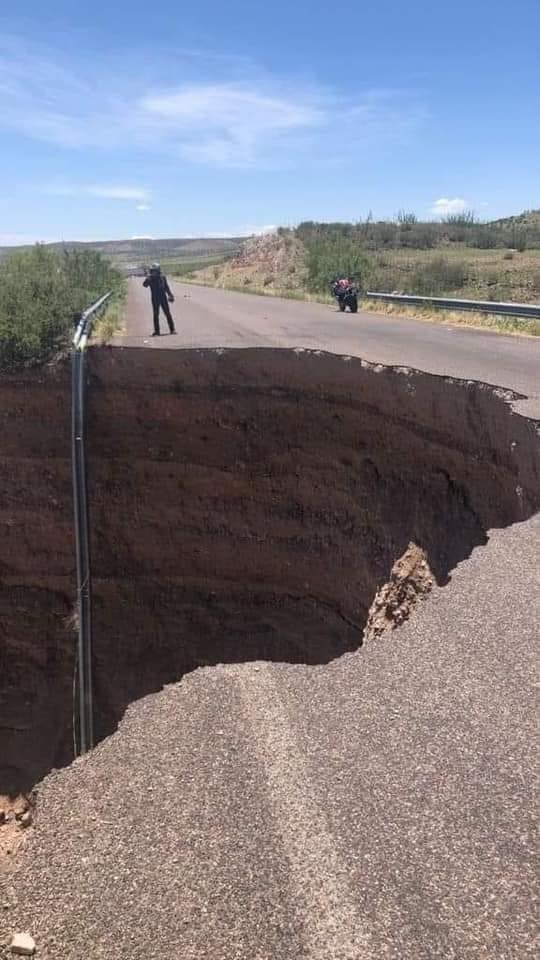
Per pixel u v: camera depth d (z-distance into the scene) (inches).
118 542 514.3
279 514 488.4
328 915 121.0
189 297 1573.6
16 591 515.2
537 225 4333.2
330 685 187.3
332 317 998.4
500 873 127.7
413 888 125.3
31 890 131.7
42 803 153.0
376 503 452.4
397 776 151.8
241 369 503.5
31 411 518.6
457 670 190.5
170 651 502.9
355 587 452.4
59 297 685.3
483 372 520.1
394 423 456.4
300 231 3353.8
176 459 509.7
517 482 362.6
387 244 3093.0
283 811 143.5
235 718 174.1
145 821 143.9
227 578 498.6
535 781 148.9
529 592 231.3
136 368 514.6
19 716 497.0
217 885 128.1
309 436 488.1
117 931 121.4
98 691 503.8
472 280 1717.5
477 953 113.7
